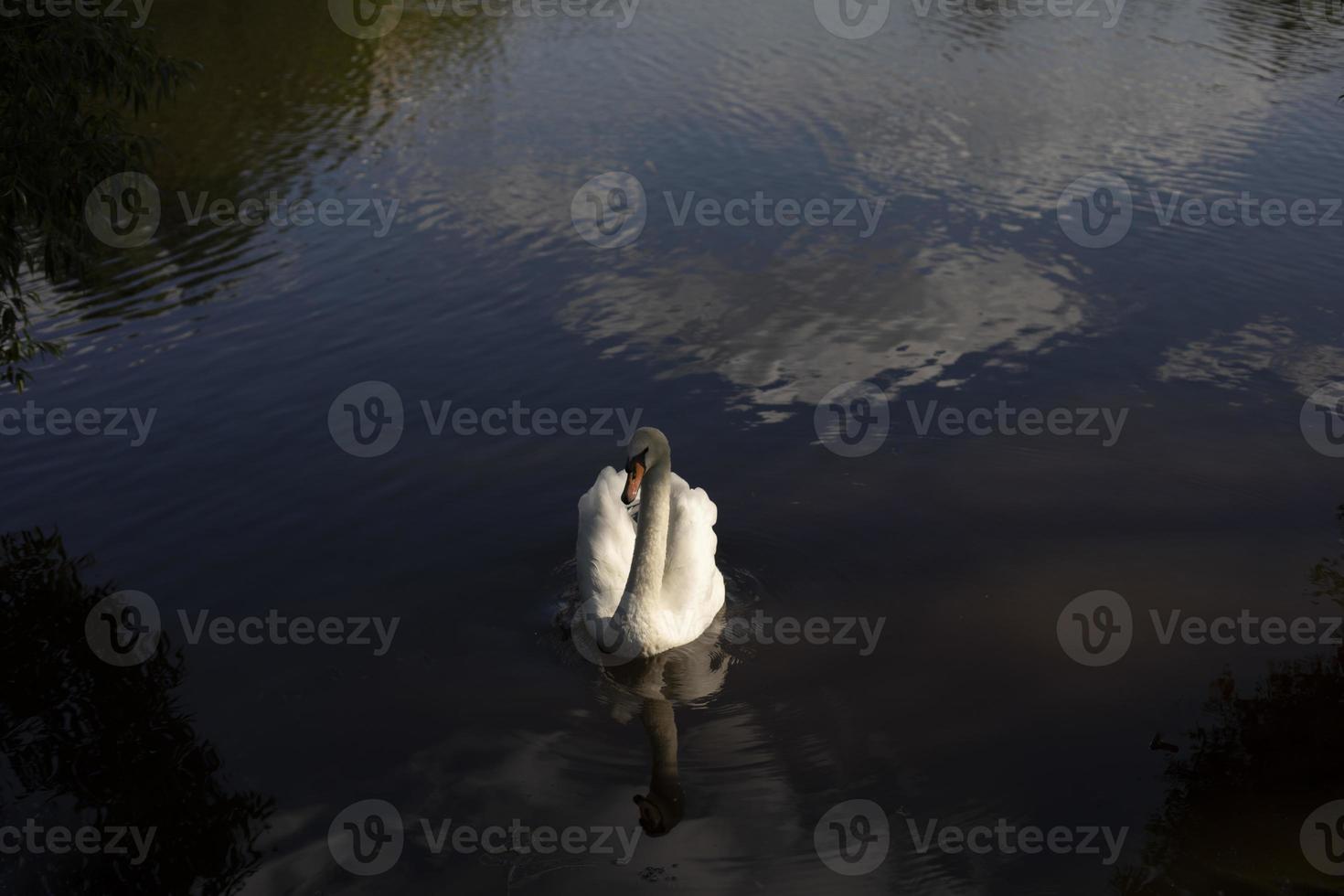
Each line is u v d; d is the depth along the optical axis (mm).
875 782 7629
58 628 9242
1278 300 14883
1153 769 7672
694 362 13656
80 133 10859
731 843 7152
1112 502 10805
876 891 6738
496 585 9797
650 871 6918
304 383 13336
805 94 24422
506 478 11383
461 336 14453
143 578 9914
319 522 10695
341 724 8203
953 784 7594
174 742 8016
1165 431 11977
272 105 24234
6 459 11859
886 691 8477
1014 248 16734
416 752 7949
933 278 15812
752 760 7855
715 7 33500
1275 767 7625
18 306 11578
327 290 15852
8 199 10461
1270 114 22188
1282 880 6723
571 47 29000
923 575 9852
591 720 8273
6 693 8516
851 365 13508
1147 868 6871
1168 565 9867
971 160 20312
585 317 14875
